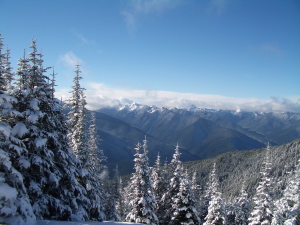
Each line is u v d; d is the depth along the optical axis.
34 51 14.84
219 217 29.83
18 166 13.17
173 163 32.59
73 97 22.42
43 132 14.72
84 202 19.11
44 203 14.83
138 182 27.36
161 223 33.47
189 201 27.98
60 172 16.53
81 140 21.86
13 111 11.66
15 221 10.86
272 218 27.55
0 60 11.86
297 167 32.44
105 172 34.91
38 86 14.85
